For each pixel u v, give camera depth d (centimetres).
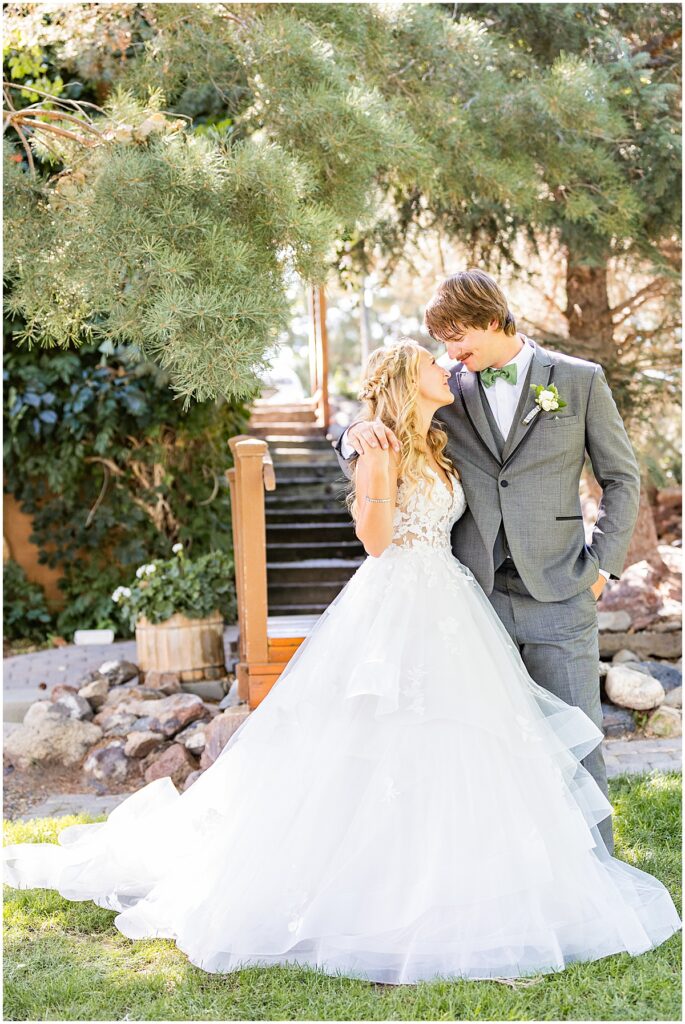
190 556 777
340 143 406
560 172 518
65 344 405
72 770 453
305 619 477
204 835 296
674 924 272
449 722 263
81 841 332
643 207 534
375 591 283
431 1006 235
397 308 1427
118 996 247
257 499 421
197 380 336
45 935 283
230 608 700
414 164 452
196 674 556
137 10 447
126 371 730
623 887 278
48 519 770
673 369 623
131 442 764
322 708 274
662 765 418
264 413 926
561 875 260
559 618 298
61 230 349
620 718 469
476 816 255
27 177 364
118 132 354
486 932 249
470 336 295
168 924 281
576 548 299
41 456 750
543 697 285
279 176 364
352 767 265
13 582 770
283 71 412
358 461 283
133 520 762
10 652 729
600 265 583
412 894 251
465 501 300
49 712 480
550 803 265
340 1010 234
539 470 296
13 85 374
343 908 252
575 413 297
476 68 495
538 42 552
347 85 427
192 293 334
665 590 632
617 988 242
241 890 263
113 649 702
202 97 574
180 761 430
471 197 560
